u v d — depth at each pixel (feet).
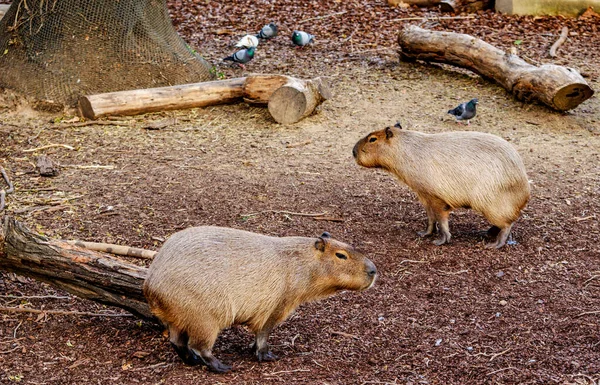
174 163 33.40
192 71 42.57
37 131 36.99
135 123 38.22
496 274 24.20
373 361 19.21
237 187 30.91
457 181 25.12
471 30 53.67
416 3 59.93
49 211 27.99
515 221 27.09
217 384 17.62
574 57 48.44
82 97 38.22
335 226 27.71
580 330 20.70
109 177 31.68
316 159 34.30
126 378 17.93
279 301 18.37
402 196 30.76
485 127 38.22
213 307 17.43
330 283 18.78
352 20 56.95
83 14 39.81
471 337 20.44
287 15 58.65
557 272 24.34
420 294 22.94
